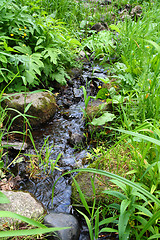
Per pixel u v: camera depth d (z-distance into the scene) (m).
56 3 5.15
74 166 2.30
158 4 5.60
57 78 3.48
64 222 1.65
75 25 5.39
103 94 3.01
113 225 1.71
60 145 2.60
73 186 1.98
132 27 4.13
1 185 2.00
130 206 1.45
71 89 3.63
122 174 1.94
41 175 2.18
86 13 6.16
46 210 1.82
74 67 4.07
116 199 1.76
